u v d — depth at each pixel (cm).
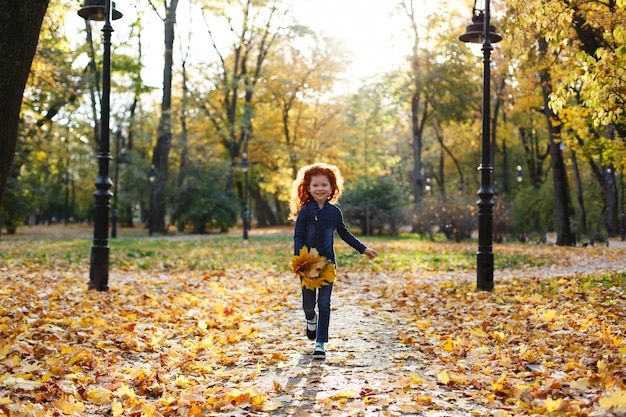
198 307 894
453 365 529
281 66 4216
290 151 4194
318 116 4469
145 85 3934
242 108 4294
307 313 602
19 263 1527
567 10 841
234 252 2147
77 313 767
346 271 1503
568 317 710
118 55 3638
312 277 565
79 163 4703
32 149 3086
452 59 3819
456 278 1305
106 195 1019
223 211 4244
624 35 723
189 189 4284
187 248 2347
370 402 425
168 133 4031
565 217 2680
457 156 5606
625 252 2088
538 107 3319
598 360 491
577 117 1911
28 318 705
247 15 3884
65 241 2728
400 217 3909
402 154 6353
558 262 1639
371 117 4381
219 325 750
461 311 830
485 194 1044
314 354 573
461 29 3662
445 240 3256
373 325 755
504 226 3098
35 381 446
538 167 4931
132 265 1605
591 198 4131
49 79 2244
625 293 884
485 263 1038
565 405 378
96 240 1014
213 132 4319
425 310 862
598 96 749
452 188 6009
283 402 435
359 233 4131
